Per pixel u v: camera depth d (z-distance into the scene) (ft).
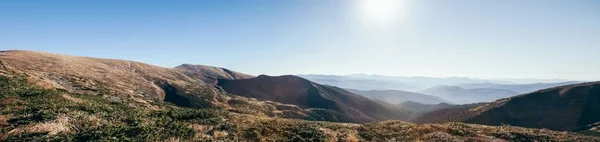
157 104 164.45
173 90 438.40
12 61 230.89
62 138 61.52
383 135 105.81
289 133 93.30
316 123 120.16
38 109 76.54
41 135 61.31
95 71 353.10
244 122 101.96
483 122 494.18
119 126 75.05
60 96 102.94
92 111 86.53
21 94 93.15
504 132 111.75
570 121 462.60
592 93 510.58
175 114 100.07
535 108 516.32
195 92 463.83
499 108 529.45
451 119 587.27
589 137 113.70
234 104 470.80
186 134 75.41
